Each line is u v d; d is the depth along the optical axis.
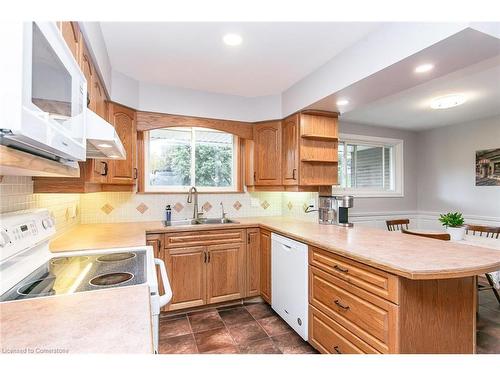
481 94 2.79
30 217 1.25
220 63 2.25
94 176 1.80
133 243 1.75
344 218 2.58
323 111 2.67
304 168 2.72
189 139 3.23
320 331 1.85
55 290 1.01
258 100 3.07
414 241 1.85
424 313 1.36
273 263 2.52
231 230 2.71
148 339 0.68
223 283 2.67
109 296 0.95
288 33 1.78
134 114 2.58
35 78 0.68
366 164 4.27
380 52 1.69
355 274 1.56
